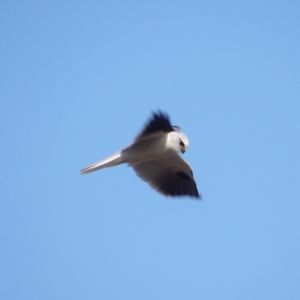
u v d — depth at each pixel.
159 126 13.16
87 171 13.88
